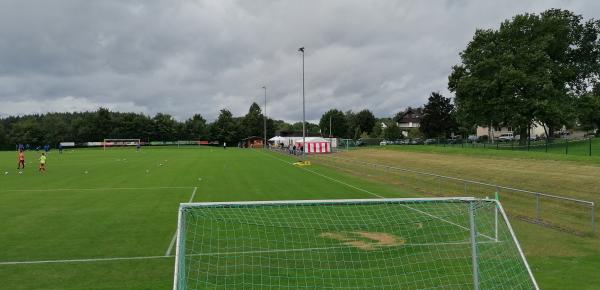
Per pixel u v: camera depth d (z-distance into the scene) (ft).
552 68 165.17
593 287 27.63
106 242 39.32
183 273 22.25
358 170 116.57
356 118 431.43
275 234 39.24
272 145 322.14
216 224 42.63
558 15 177.06
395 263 32.01
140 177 98.94
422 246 35.96
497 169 94.94
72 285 28.02
